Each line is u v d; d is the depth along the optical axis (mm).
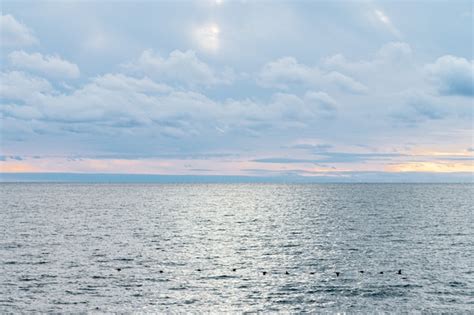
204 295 51219
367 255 72250
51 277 58062
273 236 94000
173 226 112125
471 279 57625
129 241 87125
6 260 67500
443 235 93125
